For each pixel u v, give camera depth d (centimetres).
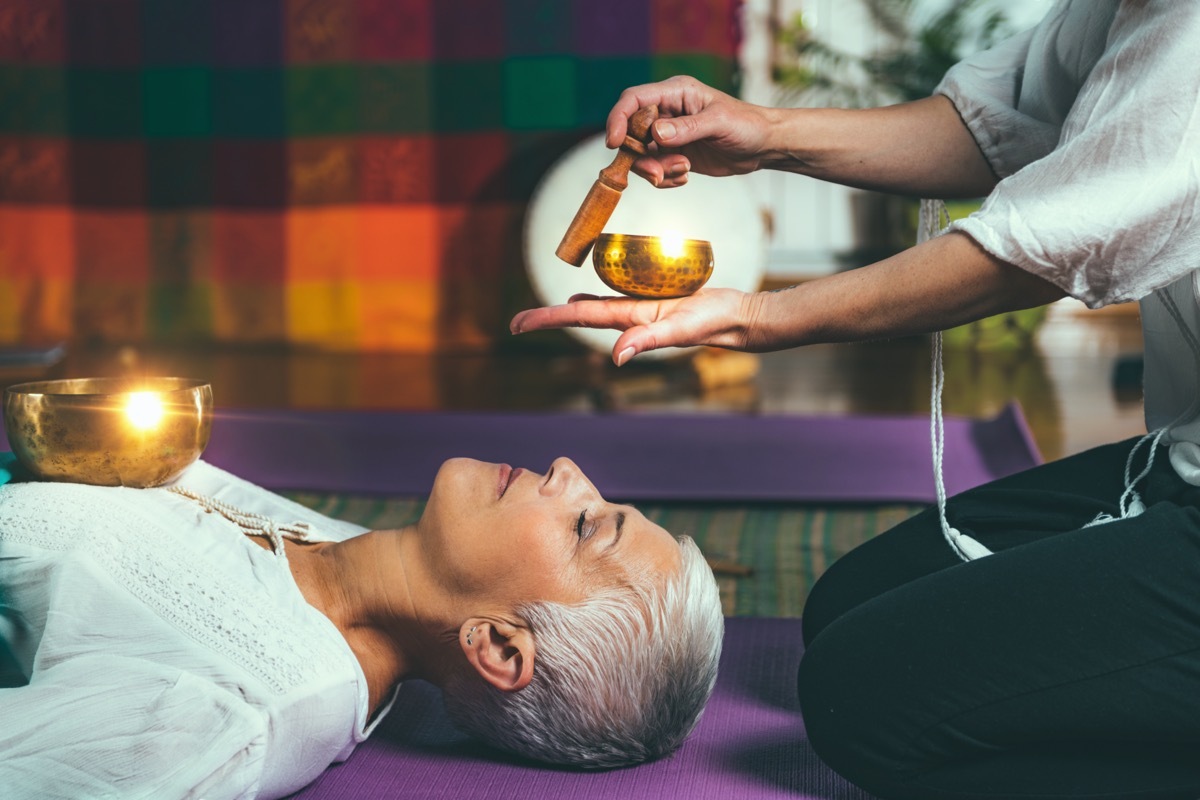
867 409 383
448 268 474
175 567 148
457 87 462
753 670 189
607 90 457
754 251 434
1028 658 135
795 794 149
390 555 157
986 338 535
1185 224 132
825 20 633
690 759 158
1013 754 140
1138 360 430
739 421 331
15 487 156
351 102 466
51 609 142
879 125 182
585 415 336
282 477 307
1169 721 134
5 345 332
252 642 142
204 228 476
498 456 319
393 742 165
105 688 134
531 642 147
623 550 149
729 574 240
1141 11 135
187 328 482
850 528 274
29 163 468
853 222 636
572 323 152
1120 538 138
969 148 181
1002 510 172
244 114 470
